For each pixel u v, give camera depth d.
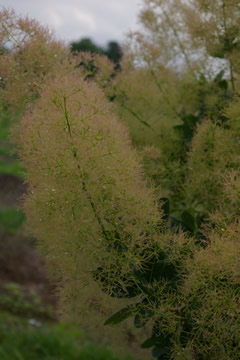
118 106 0.77
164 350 0.66
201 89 0.80
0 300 2.47
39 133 0.59
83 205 0.59
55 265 0.72
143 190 0.61
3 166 4.25
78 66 0.73
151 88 0.79
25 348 1.94
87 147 0.58
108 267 0.60
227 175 0.65
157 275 0.61
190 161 0.72
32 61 0.67
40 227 0.63
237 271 0.55
